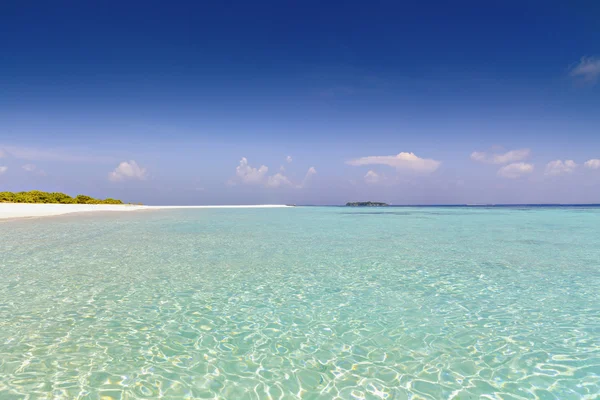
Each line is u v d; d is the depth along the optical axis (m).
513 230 22.64
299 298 7.55
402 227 25.06
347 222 30.36
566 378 4.38
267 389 4.13
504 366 4.68
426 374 4.48
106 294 7.70
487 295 7.77
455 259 11.90
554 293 7.93
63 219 28.47
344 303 7.24
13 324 5.93
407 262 11.34
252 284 8.62
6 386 4.07
